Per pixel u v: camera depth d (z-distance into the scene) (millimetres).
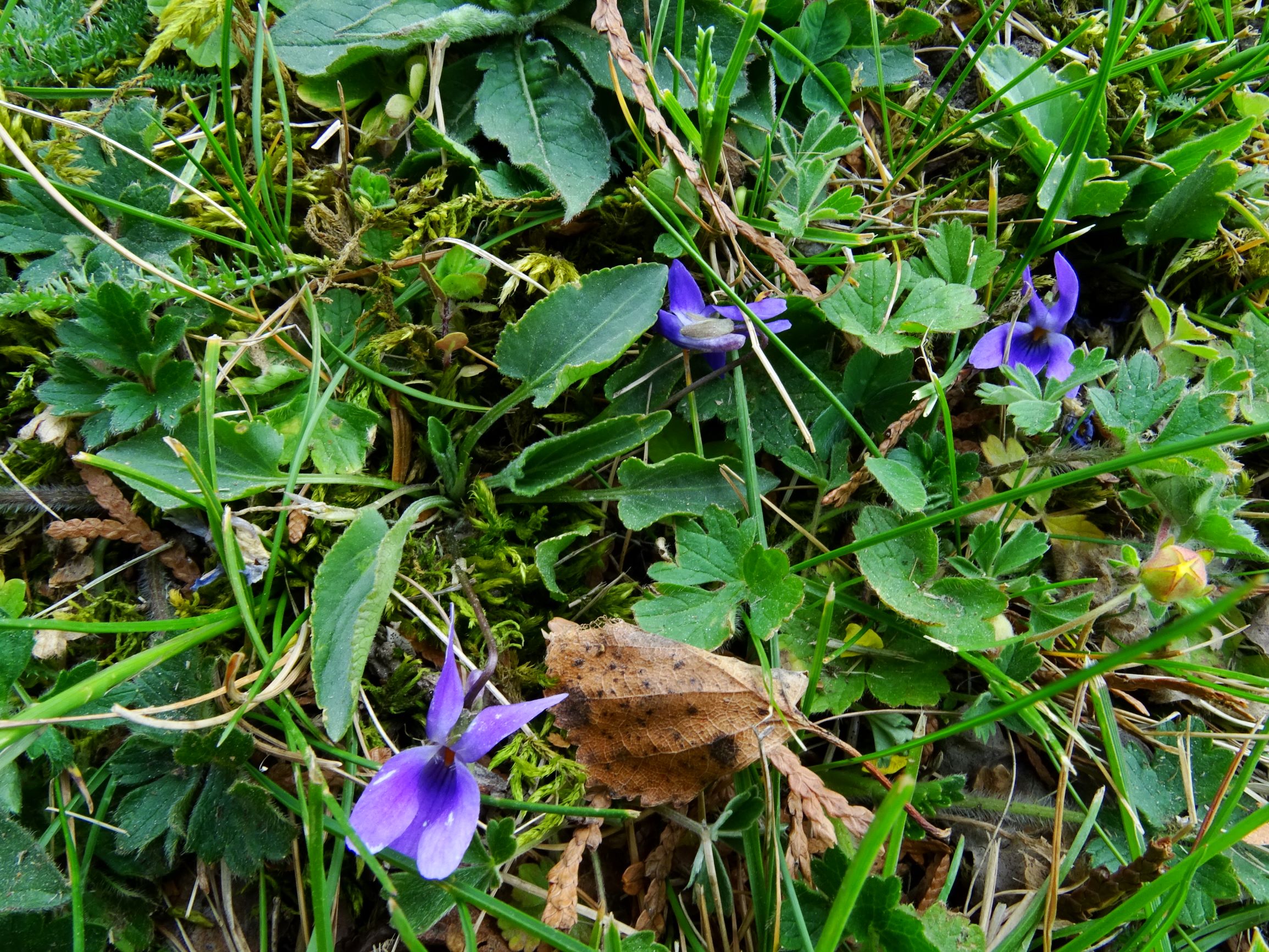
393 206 141
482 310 144
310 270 140
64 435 129
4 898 108
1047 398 141
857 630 138
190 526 128
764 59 157
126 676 106
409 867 114
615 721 125
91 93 140
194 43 143
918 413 143
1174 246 167
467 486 139
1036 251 151
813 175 149
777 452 145
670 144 141
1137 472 136
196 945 120
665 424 139
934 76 175
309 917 121
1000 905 130
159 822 115
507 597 133
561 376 130
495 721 108
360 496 134
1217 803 127
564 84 148
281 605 126
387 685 127
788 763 122
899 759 134
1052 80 166
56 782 117
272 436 128
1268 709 142
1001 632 134
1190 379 157
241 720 121
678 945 125
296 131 150
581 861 128
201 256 142
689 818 126
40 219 133
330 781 123
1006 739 141
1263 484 158
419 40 142
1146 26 179
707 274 145
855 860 92
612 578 142
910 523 129
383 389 138
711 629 126
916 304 144
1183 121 169
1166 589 123
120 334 126
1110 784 137
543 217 146
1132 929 128
